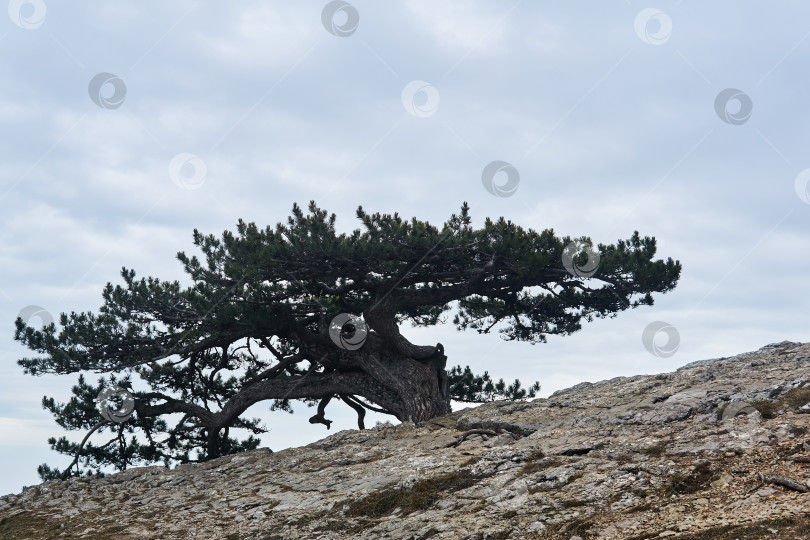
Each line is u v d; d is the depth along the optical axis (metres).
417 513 11.36
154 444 24.80
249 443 26.12
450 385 27.41
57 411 23.52
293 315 23.59
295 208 23.03
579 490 10.43
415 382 22.89
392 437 18.08
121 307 22.73
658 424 13.39
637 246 24.11
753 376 15.48
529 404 18.77
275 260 21.56
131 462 24.44
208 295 21.98
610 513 9.45
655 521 8.91
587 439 13.15
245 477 16.64
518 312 27.56
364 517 11.82
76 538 13.71
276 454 18.47
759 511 8.50
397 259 21.55
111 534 13.57
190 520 13.70
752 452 10.36
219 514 13.78
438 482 12.40
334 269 21.98
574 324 27.91
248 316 21.75
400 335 23.61
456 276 22.75
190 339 22.75
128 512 15.17
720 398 13.76
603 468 11.16
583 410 16.50
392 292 22.81
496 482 11.73
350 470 14.92
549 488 10.84
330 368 24.53
